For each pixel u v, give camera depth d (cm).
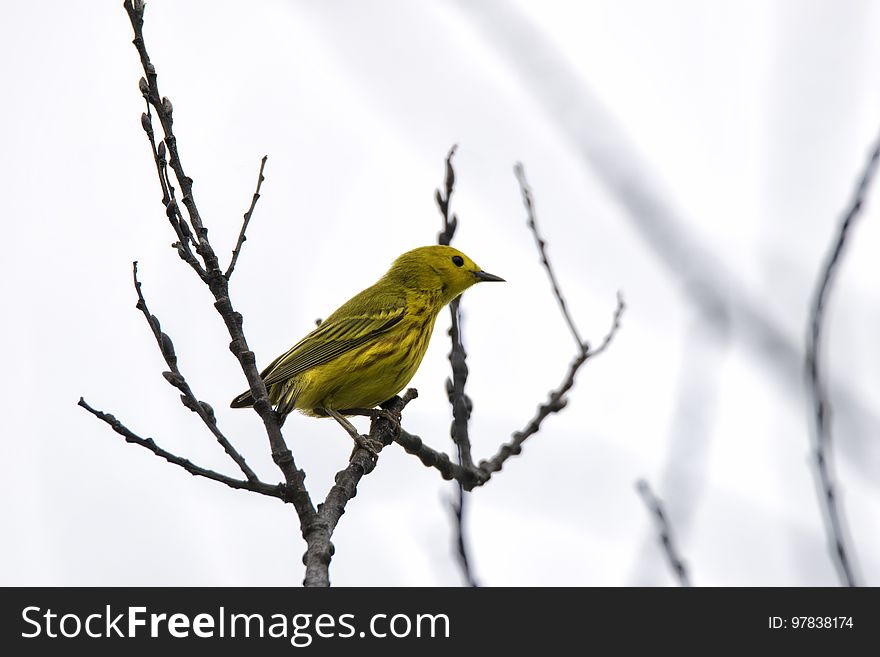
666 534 811
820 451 723
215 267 915
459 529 928
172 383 889
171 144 891
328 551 850
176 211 895
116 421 866
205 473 883
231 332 918
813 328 726
